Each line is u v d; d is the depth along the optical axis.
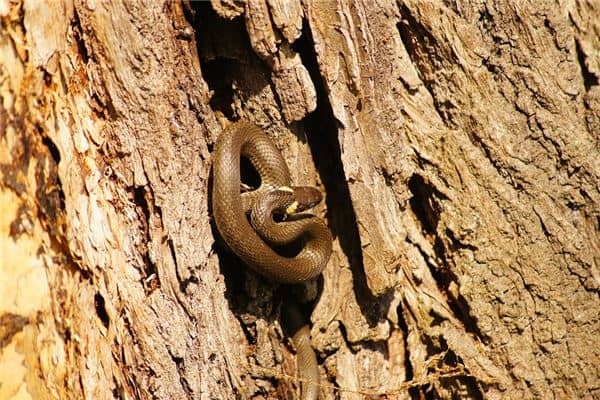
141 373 9.16
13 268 8.22
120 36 8.85
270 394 10.72
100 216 8.88
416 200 11.36
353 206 10.42
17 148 8.23
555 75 11.12
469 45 10.74
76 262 8.68
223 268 10.70
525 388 11.26
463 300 11.15
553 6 11.06
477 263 11.02
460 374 11.12
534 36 10.96
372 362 11.18
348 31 9.93
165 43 9.18
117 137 9.05
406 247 11.05
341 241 11.09
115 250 9.00
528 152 11.03
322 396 10.91
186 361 9.41
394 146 10.55
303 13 9.80
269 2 9.43
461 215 10.92
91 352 8.80
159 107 9.18
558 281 11.25
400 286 11.13
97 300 8.98
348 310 10.99
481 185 10.93
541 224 11.14
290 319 10.86
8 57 8.19
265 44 9.64
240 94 10.35
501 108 10.95
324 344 10.88
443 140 10.86
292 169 10.72
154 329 9.18
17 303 8.22
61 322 8.59
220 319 9.88
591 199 11.30
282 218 10.99
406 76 10.70
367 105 10.30
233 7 9.40
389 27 10.39
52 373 8.50
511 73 10.98
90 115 8.93
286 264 10.15
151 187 9.18
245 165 10.99
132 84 9.00
